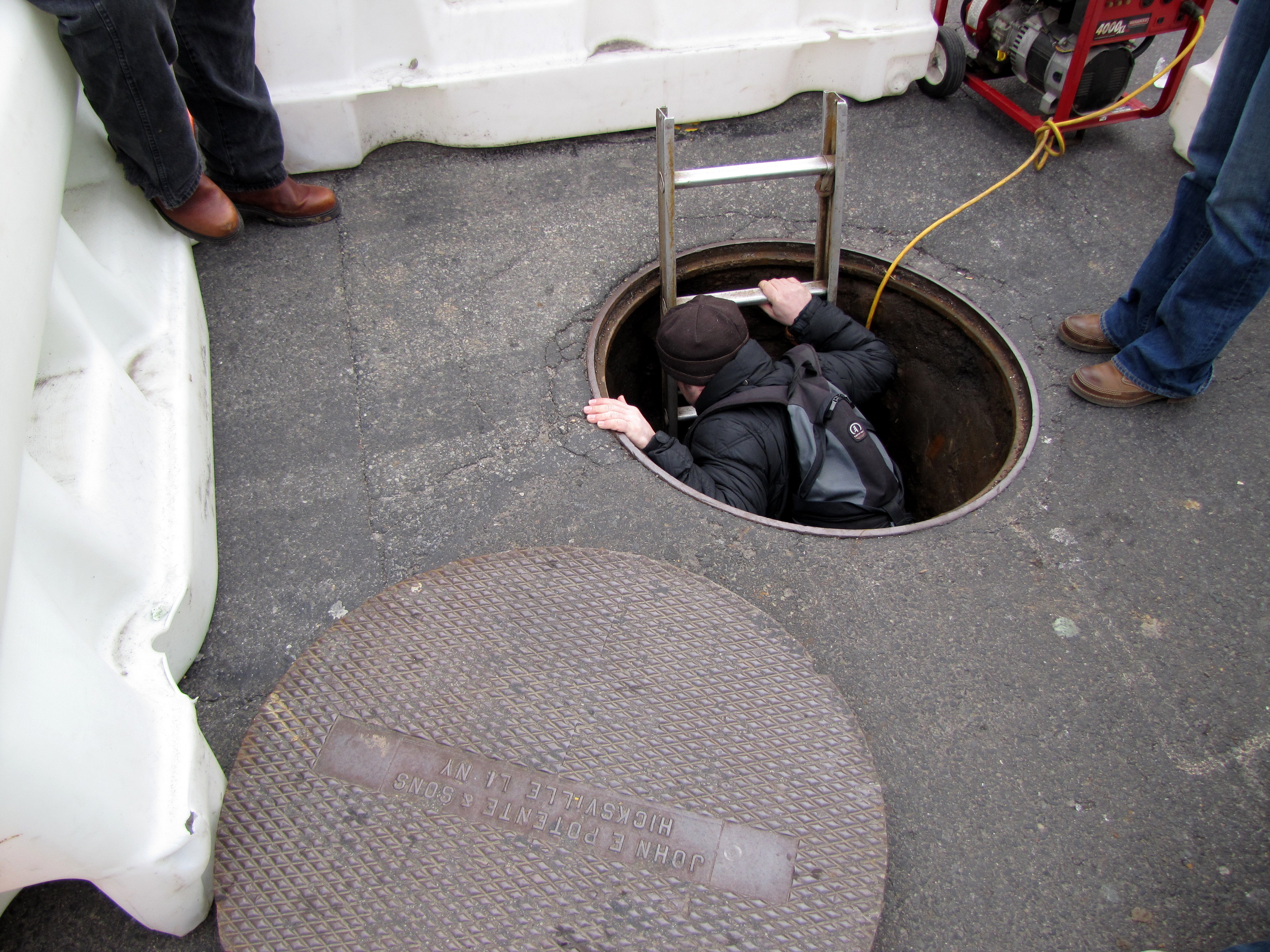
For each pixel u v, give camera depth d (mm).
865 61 3648
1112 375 2590
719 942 1534
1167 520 2336
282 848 1659
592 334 2854
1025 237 3178
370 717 1829
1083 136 3561
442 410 2623
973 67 3791
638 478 2432
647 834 1657
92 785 1371
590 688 1864
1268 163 1988
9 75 1895
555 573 2100
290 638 2113
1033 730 1933
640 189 3389
